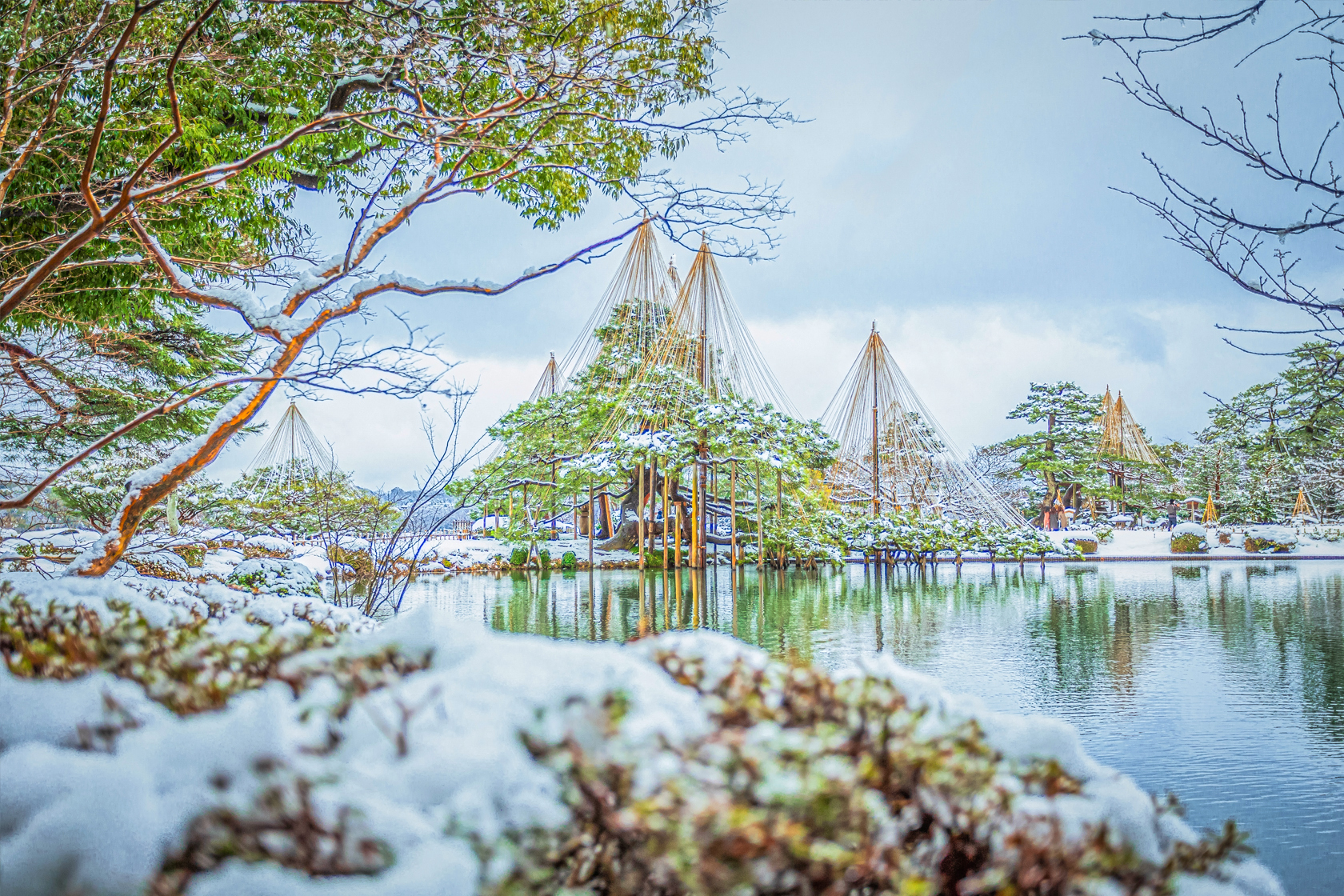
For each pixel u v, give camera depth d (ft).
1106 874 4.60
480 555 83.41
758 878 3.78
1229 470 160.66
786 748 4.21
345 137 26.48
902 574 76.69
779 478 78.33
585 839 4.35
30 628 7.88
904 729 4.74
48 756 4.91
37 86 17.65
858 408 98.68
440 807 4.33
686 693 4.97
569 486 91.40
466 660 5.49
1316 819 12.75
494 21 18.44
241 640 7.02
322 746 4.78
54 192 20.48
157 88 21.91
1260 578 68.80
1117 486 169.78
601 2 19.70
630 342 94.48
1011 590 56.03
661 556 88.53
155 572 28.32
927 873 4.47
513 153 19.06
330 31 22.68
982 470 159.33
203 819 4.39
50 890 4.34
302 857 4.18
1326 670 25.44
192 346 37.14
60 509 43.09
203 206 25.50
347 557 38.63
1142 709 20.25
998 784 4.78
